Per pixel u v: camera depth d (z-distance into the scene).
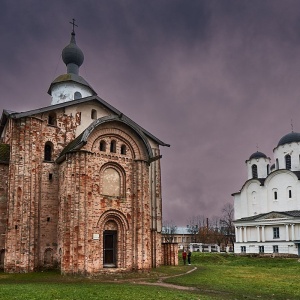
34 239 27.36
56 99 37.91
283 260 44.00
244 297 16.44
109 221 26.78
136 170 28.44
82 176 25.33
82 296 14.53
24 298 13.59
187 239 113.31
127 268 26.55
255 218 60.66
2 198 29.08
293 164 65.62
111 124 27.88
